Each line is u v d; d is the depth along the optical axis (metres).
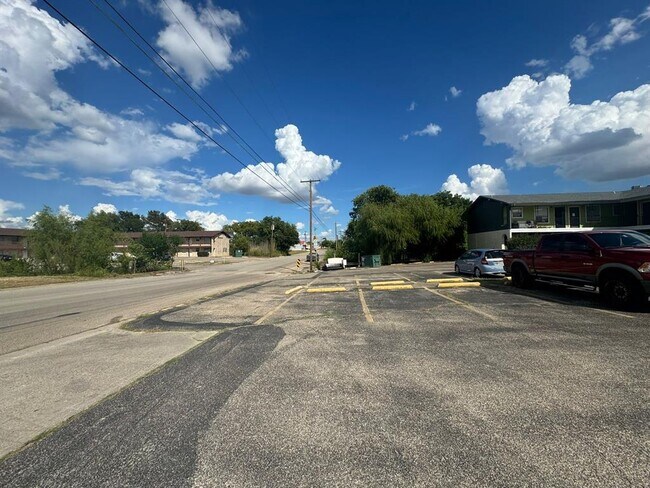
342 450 2.76
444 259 40.81
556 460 2.54
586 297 9.34
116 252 34.28
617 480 2.32
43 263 30.09
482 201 39.94
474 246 42.66
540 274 10.39
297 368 4.66
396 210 38.75
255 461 2.66
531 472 2.43
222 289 16.88
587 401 3.43
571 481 2.32
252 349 5.62
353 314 8.26
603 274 8.18
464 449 2.72
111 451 2.86
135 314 9.93
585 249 8.79
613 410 3.25
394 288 13.01
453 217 39.31
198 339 6.44
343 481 2.40
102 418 3.44
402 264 37.34
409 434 2.96
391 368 4.53
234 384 4.18
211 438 3.01
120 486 2.43
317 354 5.25
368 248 39.91
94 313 10.34
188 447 2.88
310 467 2.57
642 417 3.11
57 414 3.59
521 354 4.89
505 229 34.88
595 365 4.39
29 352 6.03
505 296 10.02
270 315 8.62
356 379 4.21
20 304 12.94
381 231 37.66
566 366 4.38
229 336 6.54
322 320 7.70
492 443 2.79
